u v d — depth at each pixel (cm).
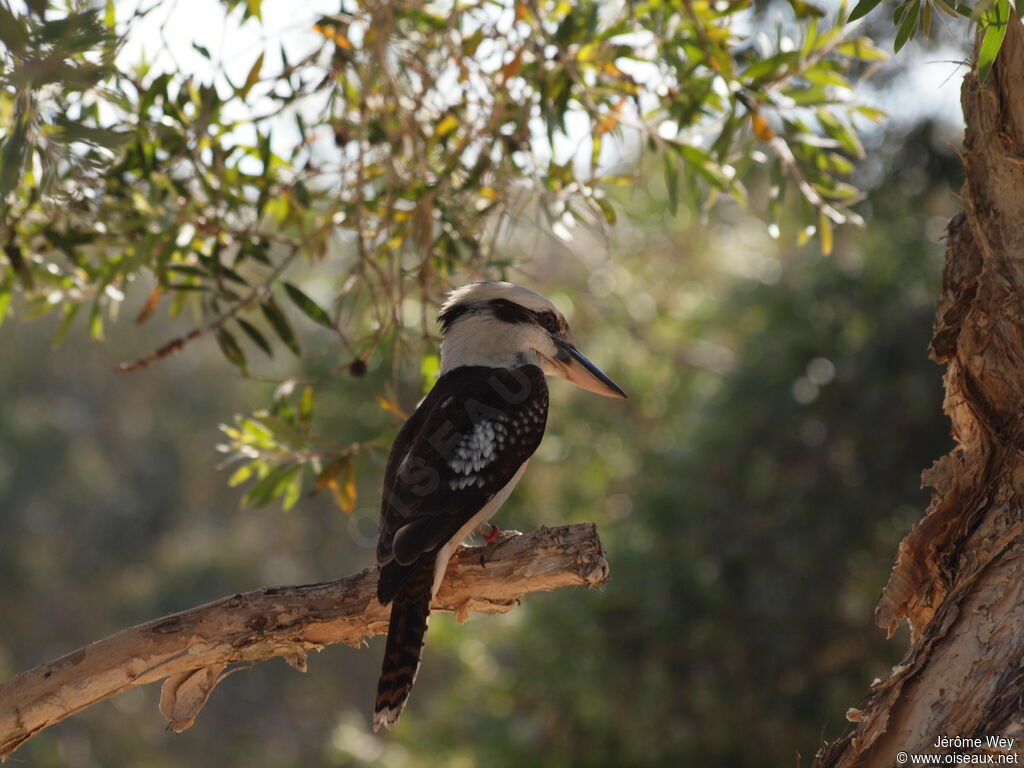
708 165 903
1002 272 570
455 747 1861
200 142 835
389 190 886
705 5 874
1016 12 522
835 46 862
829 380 1616
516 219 822
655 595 1552
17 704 593
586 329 2086
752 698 1558
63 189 810
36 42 590
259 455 873
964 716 521
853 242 1769
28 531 3531
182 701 625
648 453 1806
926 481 604
